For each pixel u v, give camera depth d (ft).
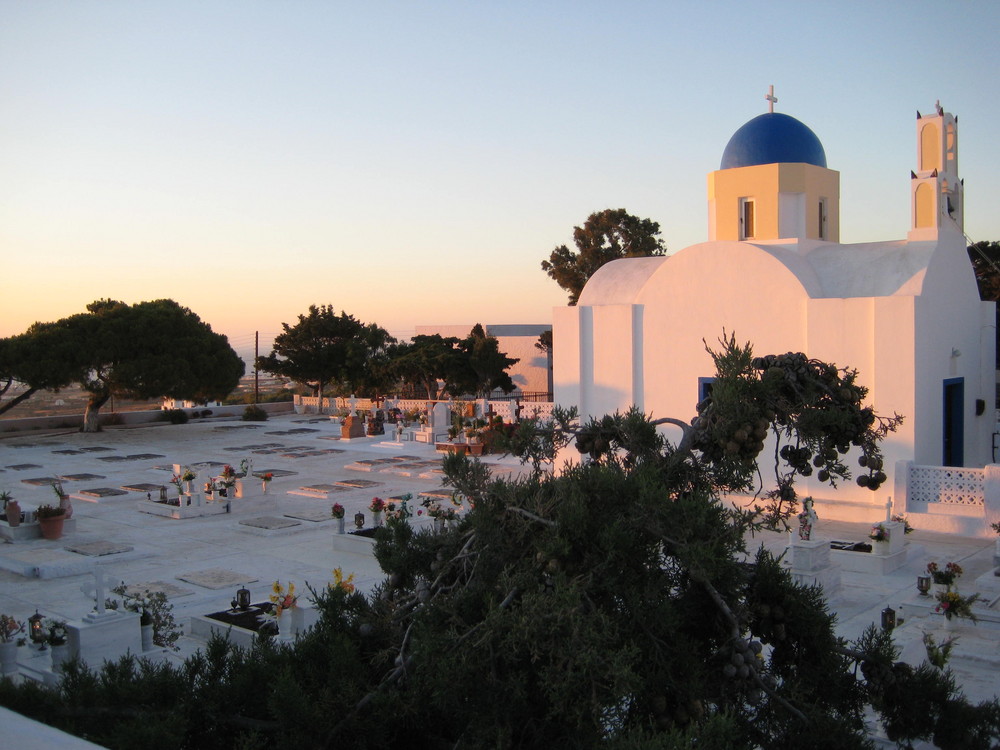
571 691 16.08
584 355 85.20
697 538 18.16
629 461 21.34
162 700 19.40
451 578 20.83
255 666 19.61
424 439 116.57
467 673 17.02
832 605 46.83
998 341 103.96
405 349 170.81
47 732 11.01
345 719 17.79
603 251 176.24
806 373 20.59
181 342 131.64
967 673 37.19
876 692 20.71
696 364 79.10
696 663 17.81
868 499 68.54
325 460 104.99
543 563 18.07
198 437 129.29
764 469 72.33
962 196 79.30
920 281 70.54
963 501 64.28
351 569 55.57
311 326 161.89
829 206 83.71
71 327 129.90
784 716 19.26
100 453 112.37
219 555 59.47
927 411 70.69
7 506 64.90
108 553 58.85
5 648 36.52
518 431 21.71
